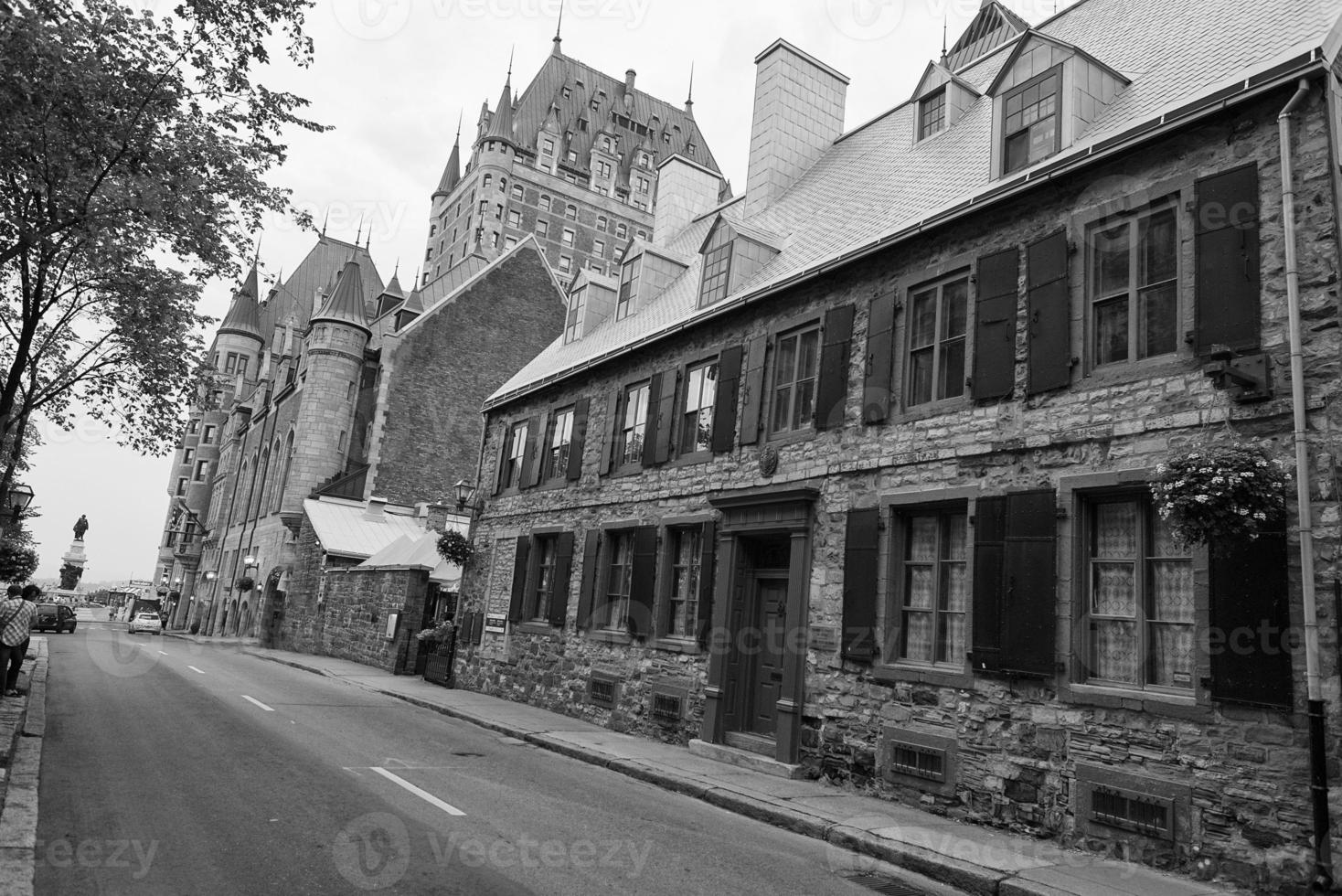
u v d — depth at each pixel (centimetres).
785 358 1284
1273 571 679
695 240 2134
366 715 1458
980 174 1098
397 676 2319
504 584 1938
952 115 1397
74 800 742
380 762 1016
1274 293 724
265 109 1202
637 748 1240
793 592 1141
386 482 3741
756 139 1867
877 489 1059
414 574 2480
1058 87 961
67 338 1566
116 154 1147
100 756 934
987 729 876
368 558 3200
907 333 1071
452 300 4019
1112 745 772
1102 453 826
